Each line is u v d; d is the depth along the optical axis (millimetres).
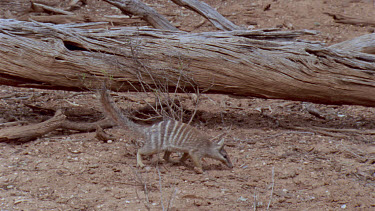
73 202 7352
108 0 14344
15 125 10445
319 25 18719
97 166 8609
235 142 10133
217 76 10617
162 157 9242
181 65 10469
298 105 13070
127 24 17312
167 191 7805
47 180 8000
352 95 10820
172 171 8594
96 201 7406
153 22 14891
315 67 10609
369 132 10828
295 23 18750
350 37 17812
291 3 20422
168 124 8609
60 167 8508
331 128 11070
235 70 10570
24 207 7121
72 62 10281
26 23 10516
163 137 8477
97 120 11172
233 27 14969
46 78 10336
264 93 10906
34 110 11398
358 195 7965
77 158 8945
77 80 10461
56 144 9594
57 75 10336
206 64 10547
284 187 8164
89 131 10430
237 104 12938
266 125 11383
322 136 10711
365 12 19797
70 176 8203
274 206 7520
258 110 12547
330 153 9688
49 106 11859
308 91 10789
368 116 12234
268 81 10664
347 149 9844
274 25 18422
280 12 19594
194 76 10602
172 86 10859
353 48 13023
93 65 10359
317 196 7914
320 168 8922
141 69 10492
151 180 8172
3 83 10523
